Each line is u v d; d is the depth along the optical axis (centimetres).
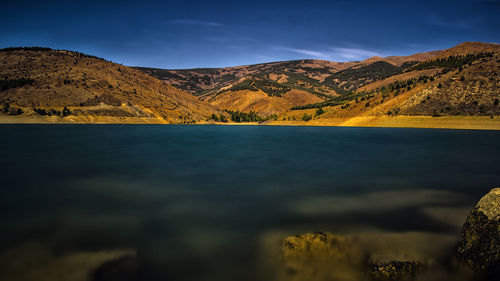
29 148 4188
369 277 674
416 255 768
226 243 881
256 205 1337
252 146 4831
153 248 846
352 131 10281
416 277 677
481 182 1930
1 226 1036
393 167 2639
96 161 2958
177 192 1614
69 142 5206
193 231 992
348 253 788
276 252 809
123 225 1054
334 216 1156
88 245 869
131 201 1410
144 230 1002
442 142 5644
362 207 1297
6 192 1598
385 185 1825
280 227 1030
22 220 1108
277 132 9906
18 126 10719
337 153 3844
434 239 892
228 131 10594
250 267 725
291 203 1379
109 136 6825
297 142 5700
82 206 1317
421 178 2078
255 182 1914
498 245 671
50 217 1151
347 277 671
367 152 3978
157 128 11644
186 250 832
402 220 1099
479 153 3859
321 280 657
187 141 5794
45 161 2923
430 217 1138
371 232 959
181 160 3069
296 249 812
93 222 1088
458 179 2045
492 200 758
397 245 840
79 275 680
